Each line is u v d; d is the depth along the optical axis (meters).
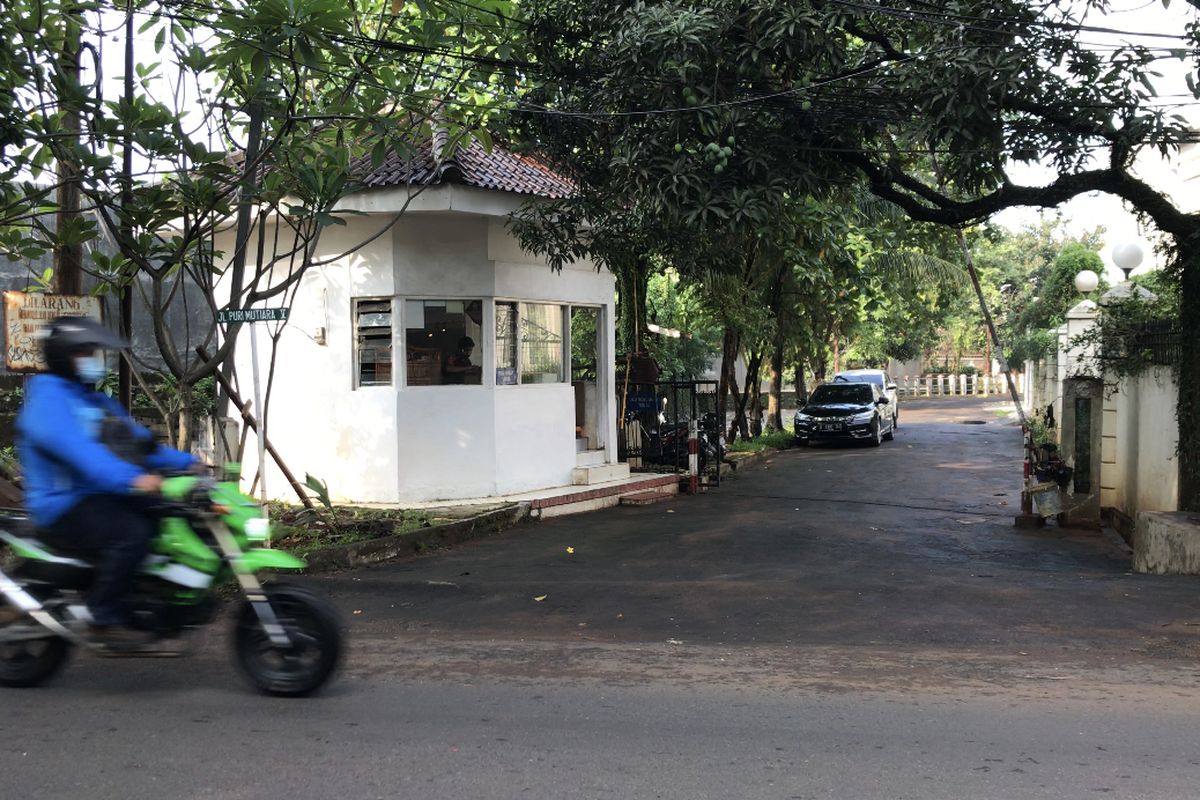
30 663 5.27
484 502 12.70
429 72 10.05
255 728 4.68
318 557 9.20
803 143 9.73
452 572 9.23
